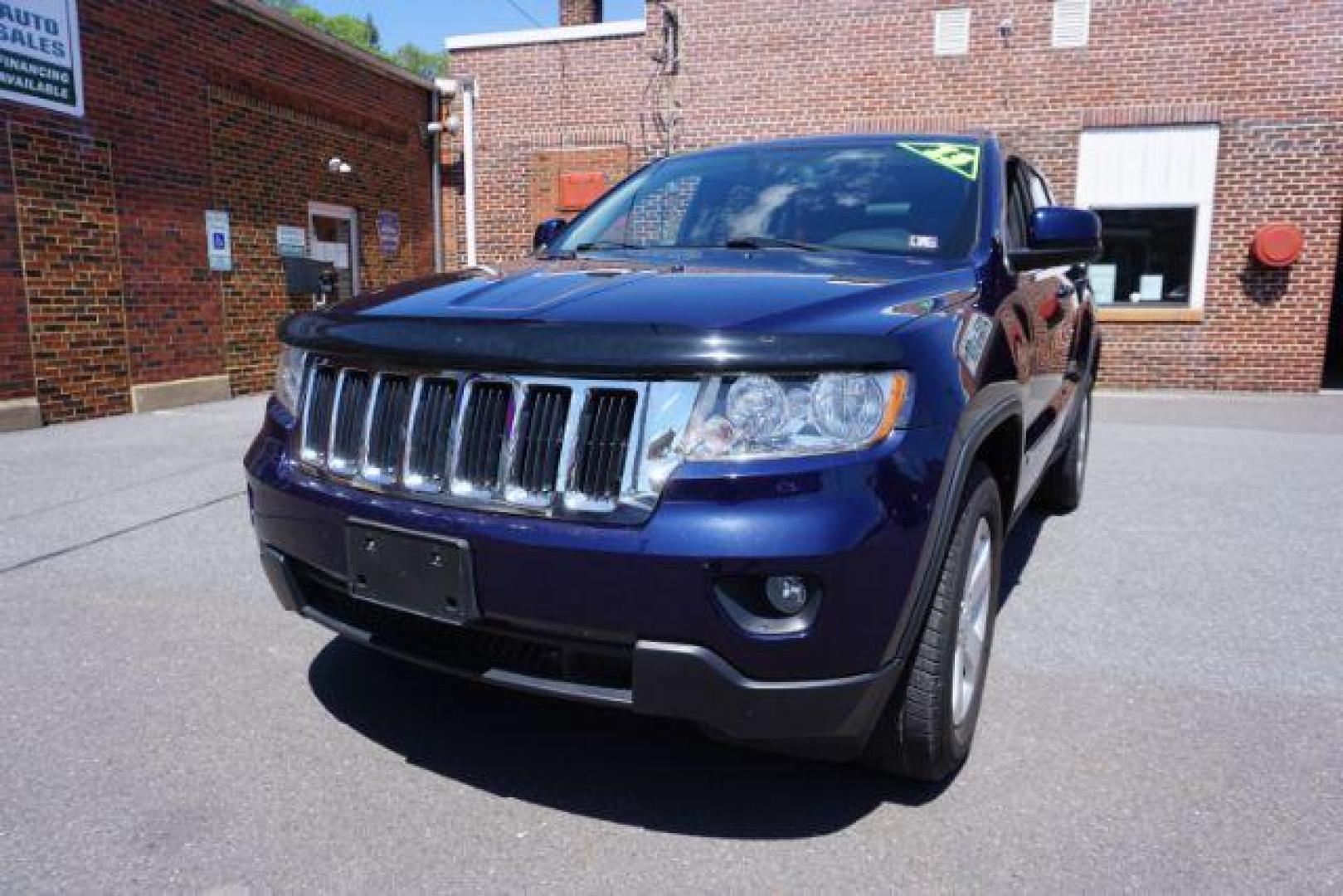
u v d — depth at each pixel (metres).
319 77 11.92
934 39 12.40
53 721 2.99
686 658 2.10
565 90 13.97
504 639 2.36
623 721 3.05
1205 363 12.14
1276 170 11.63
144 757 2.78
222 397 10.60
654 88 13.54
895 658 2.23
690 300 2.43
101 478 6.39
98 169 9.01
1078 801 2.59
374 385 2.53
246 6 10.53
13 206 8.27
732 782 2.69
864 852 2.36
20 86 8.21
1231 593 4.32
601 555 2.11
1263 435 8.77
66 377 8.84
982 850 2.36
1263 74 11.53
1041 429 3.95
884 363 2.21
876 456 2.17
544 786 2.66
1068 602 4.20
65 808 2.50
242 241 10.84
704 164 4.04
